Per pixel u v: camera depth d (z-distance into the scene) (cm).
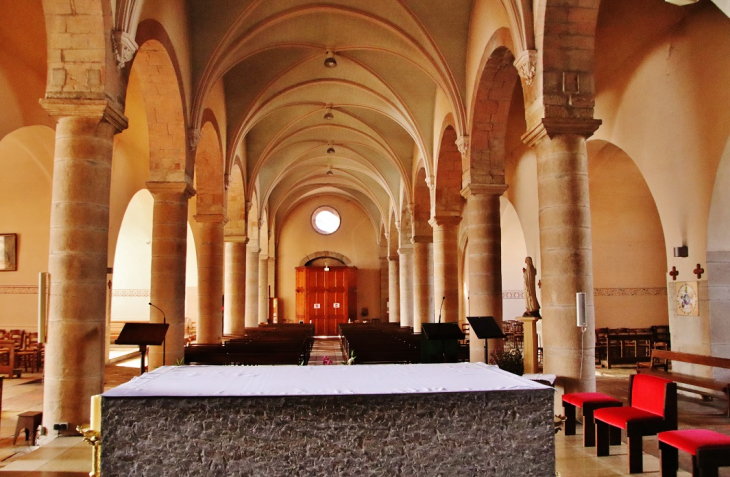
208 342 1459
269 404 335
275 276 3122
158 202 1088
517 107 1460
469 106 1155
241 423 333
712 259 922
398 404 341
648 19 963
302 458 335
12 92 1002
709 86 891
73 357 696
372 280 3180
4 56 976
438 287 1517
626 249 1506
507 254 2103
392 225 2666
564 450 632
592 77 779
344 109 1823
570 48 779
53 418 691
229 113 1483
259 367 438
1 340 1293
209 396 333
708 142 902
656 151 1021
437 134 1488
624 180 1446
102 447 328
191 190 1117
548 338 767
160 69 986
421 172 1858
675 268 1002
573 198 761
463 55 1180
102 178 728
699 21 901
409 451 341
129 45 753
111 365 1477
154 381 377
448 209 1509
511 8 820
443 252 1516
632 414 571
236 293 1839
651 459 606
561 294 754
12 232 1359
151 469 330
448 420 345
